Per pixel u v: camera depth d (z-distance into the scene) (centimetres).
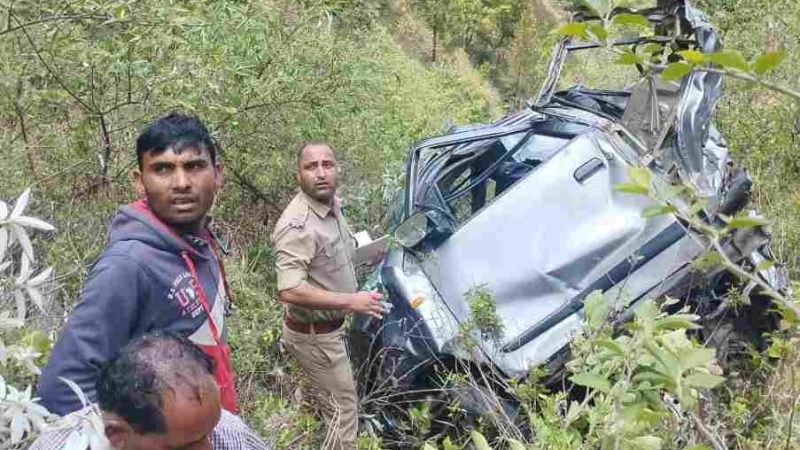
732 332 439
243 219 573
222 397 247
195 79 505
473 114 1005
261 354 441
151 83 486
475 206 519
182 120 241
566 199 452
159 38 477
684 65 148
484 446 232
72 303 375
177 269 233
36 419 191
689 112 447
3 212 205
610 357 239
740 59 142
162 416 158
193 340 238
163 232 232
